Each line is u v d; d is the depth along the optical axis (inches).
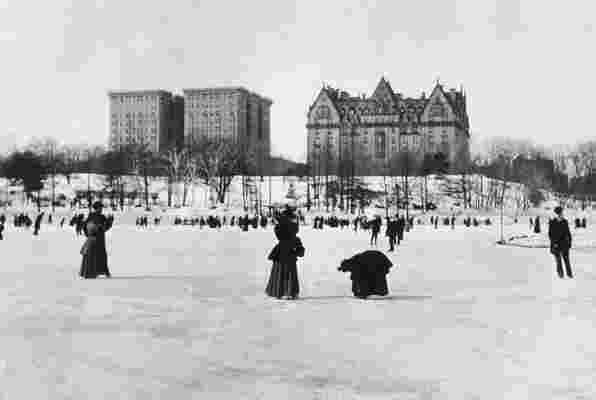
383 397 334.3
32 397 324.8
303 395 336.2
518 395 339.3
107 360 401.1
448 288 782.5
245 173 5698.8
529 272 986.1
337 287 791.1
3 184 5743.1
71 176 6358.3
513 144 7357.3
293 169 6806.1
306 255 1328.7
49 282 800.3
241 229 3129.9
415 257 1300.4
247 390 343.9
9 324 510.9
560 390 349.1
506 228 3307.1
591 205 6023.6
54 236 2132.1
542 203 5925.2
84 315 557.6
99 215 867.4
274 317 562.3
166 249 1525.6
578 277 910.4
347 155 6259.8
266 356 419.2
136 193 5462.6
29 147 6845.5
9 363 388.2
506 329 514.6
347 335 488.4
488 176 6486.2
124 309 592.4
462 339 476.1
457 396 337.4
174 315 564.7
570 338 480.4
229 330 502.0
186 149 5802.2
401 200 5620.1
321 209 5078.7
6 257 1224.8
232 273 947.3
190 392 339.0
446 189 6038.4
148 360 403.9
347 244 1772.9
